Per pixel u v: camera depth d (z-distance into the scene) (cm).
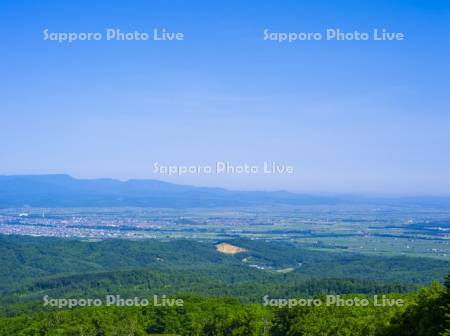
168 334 13188
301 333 10162
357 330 9200
